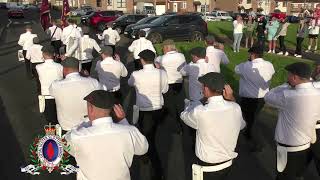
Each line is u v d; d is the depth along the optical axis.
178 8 68.50
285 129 4.36
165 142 6.95
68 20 11.65
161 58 7.59
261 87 6.39
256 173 5.82
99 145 3.01
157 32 22.05
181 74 7.04
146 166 5.95
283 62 14.17
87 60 10.23
